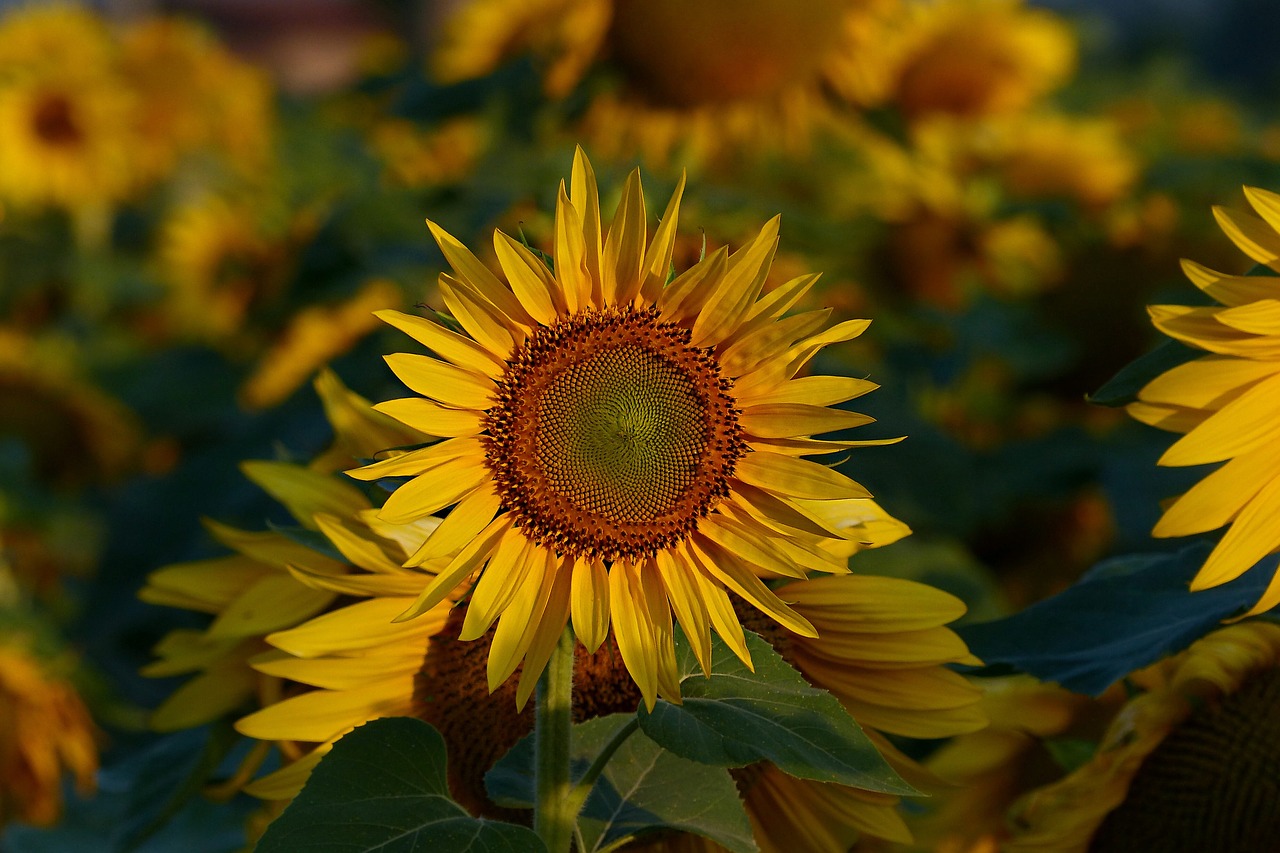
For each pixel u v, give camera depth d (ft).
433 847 3.74
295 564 4.16
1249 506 3.83
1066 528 6.59
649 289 3.89
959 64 7.49
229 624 4.19
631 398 3.86
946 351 6.84
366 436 4.20
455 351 3.85
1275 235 3.83
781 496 3.88
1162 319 3.85
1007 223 7.12
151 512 5.32
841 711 3.80
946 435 5.65
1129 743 4.27
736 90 6.21
